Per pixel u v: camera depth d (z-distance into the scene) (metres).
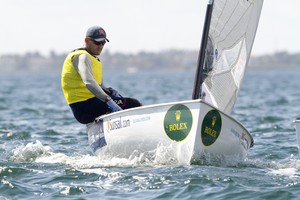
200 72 31.11
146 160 30.08
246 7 32.81
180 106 28.86
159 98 94.69
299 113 62.59
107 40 31.62
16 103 83.81
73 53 31.22
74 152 35.31
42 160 32.09
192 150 28.77
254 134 44.47
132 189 25.80
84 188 26.09
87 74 30.64
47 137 43.00
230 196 24.67
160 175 27.47
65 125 51.41
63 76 31.66
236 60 33.00
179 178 26.95
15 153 34.09
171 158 29.52
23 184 26.95
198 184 26.05
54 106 76.94
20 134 44.44
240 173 28.12
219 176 27.19
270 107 71.88
